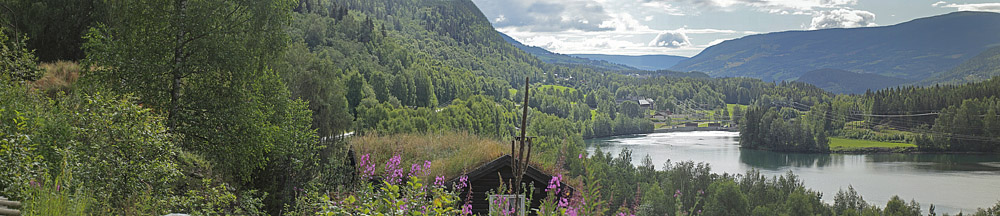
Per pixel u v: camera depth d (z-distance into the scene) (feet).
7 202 18.83
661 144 597.52
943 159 540.52
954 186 370.73
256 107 64.95
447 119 360.69
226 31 66.74
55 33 108.47
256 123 62.44
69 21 108.88
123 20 65.05
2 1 104.37
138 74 61.41
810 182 392.27
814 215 295.89
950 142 603.67
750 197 313.32
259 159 56.24
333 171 52.44
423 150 56.75
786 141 595.47
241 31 67.72
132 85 61.16
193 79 63.77
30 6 105.70
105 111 33.35
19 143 25.40
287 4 71.26
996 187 364.99
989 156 563.89
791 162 508.12
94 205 26.20
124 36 63.77
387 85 453.99
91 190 27.25
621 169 256.73
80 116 32.17
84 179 28.04
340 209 22.39
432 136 63.41
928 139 610.65
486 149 53.88
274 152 57.41
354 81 345.51
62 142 29.50
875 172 442.91
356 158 52.95
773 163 492.54
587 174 23.75
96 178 28.96
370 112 323.37
